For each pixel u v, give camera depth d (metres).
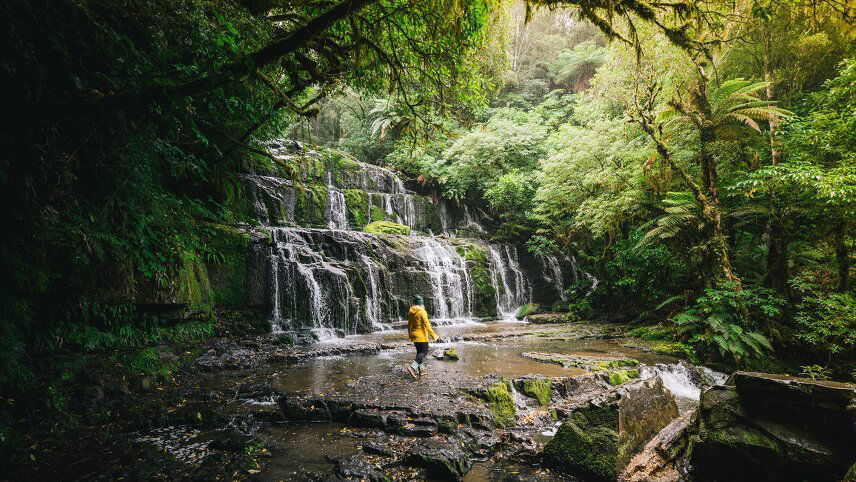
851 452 3.19
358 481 4.05
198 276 10.15
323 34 6.55
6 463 4.20
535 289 21.47
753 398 3.72
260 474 4.20
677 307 12.98
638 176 13.35
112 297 7.06
